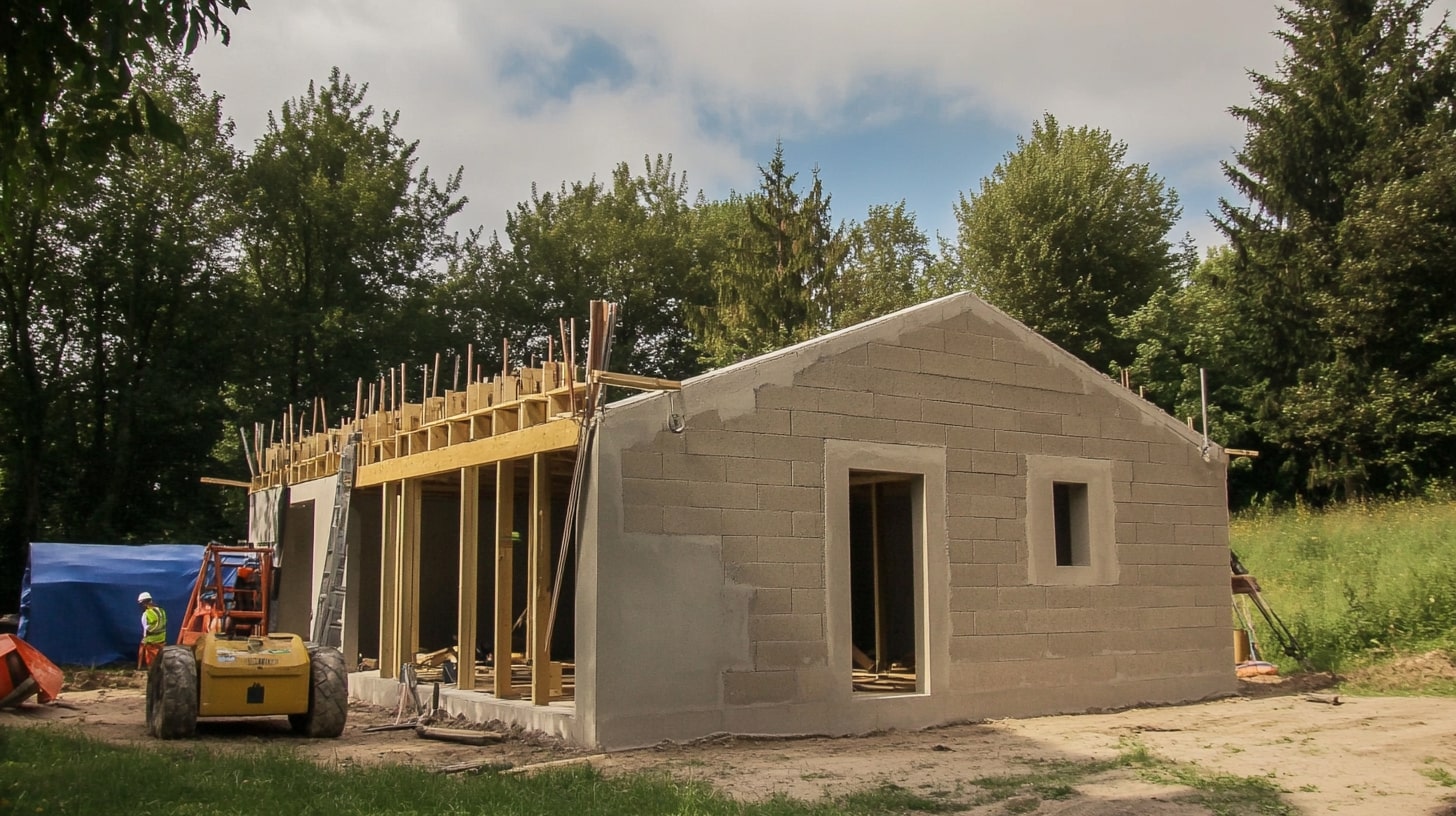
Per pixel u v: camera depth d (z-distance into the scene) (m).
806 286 41.75
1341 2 32.19
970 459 13.98
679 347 47.22
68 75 7.63
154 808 7.80
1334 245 31.11
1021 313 37.19
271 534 21.09
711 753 11.03
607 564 11.20
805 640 12.37
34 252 31.56
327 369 36.50
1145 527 15.59
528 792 8.58
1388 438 29.36
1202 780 9.50
